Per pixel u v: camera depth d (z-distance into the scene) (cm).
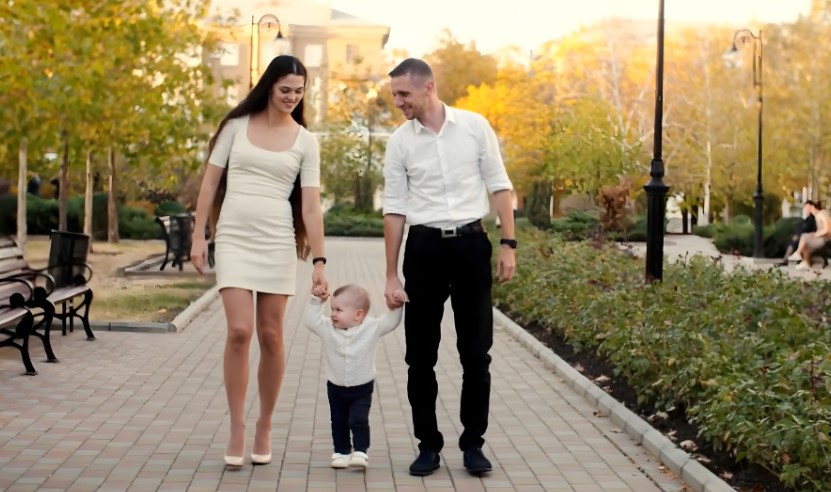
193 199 4188
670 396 847
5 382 990
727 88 5491
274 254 687
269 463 713
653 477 696
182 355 1181
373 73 7294
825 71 4928
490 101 5706
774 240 3600
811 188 5075
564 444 789
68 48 1856
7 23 1780
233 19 3008
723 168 5319
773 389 709
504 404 942
